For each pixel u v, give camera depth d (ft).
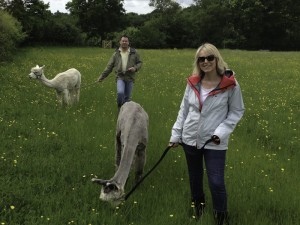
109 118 30.48
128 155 15.34
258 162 22.12
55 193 16.87
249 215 15.53
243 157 22.75
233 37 266.16
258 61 100.73
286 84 57.11
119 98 27.55
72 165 20.16
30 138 24.44
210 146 14.08
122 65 28.45
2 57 73.92
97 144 23.68
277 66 87.30
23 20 168.55
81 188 17.38
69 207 15.53
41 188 17.30
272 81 60.34
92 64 78.23
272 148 26.11
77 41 198.70
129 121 16.71
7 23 86.07
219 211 14.38
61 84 33.91
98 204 15.79
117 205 14.74
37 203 15.80
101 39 256.52
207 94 14.07
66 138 25.11
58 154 21.86
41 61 78.64
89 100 37.58
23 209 15.25
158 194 17.33
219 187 14.03
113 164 20.66
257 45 260.21
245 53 142.31
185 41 259.19
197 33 264.93
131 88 29.12
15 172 19.02
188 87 14.79
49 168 19.69
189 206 16.28
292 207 16.47
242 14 255.29
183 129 14.82
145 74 63.82
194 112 14.38
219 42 267.59
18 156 20.51
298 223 15.12
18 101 34.78
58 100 34.88
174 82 55.16
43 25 183.32
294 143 26.68
